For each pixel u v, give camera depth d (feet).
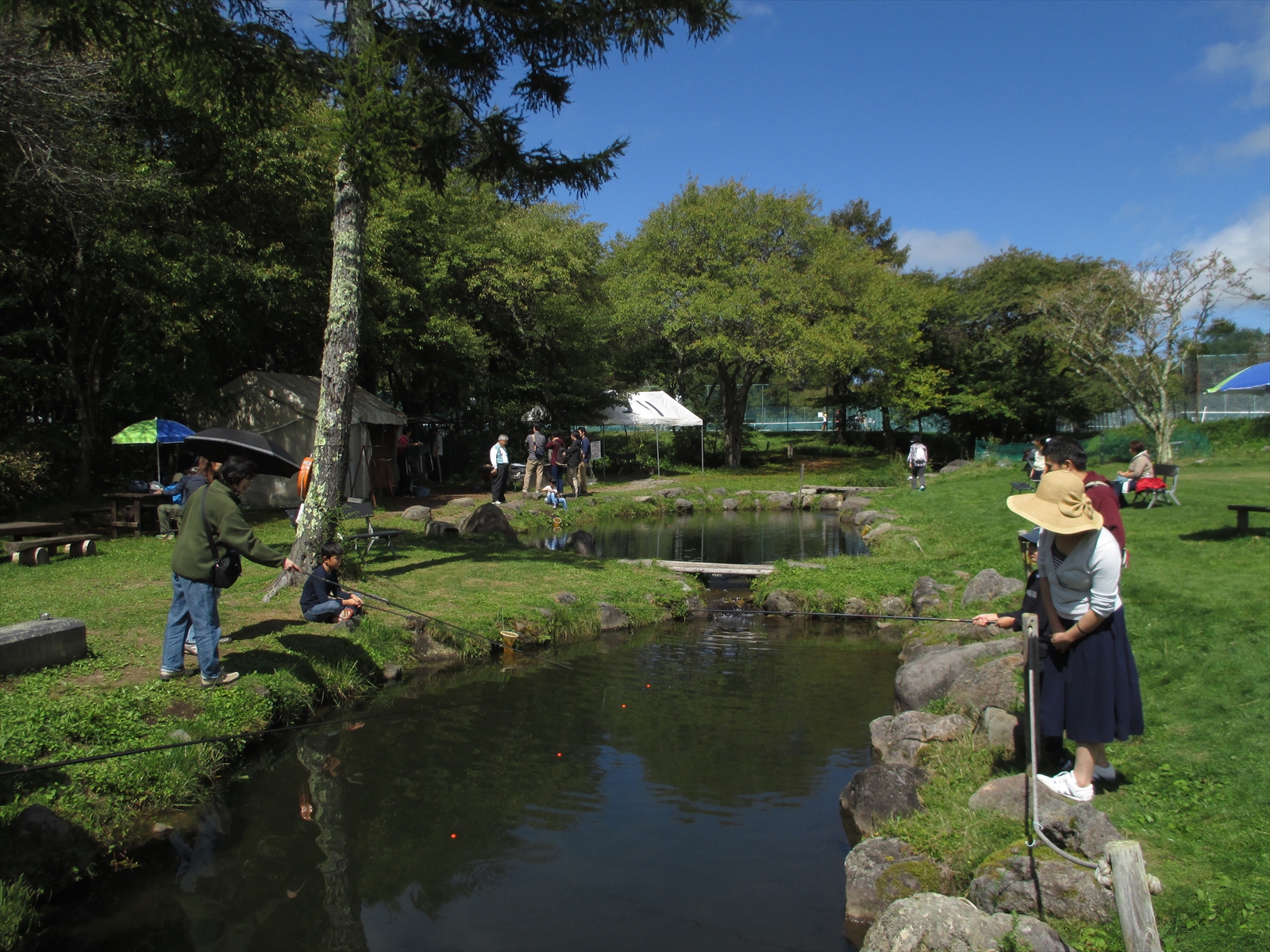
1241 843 12.07
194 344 50.83
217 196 51.98
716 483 97.55
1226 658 19.47
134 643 22.41
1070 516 12.84
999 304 125.90
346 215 29.53
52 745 16.01
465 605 30.58
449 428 90.43
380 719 22.03
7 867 13.10
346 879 14.20
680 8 31.17
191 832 15.76
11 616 24.17
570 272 89.25
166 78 33.78
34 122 39.24
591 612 32.63
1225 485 59.11
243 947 12.27
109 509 41.06
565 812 16.78
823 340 103.24
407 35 31.60
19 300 49.44
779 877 14.29
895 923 10.86
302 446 58.59
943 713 19.34
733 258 113.50
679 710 23.18
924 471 82.43
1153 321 83.35
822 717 22.62
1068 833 12.60
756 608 37.09
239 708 19.40
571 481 88.22
